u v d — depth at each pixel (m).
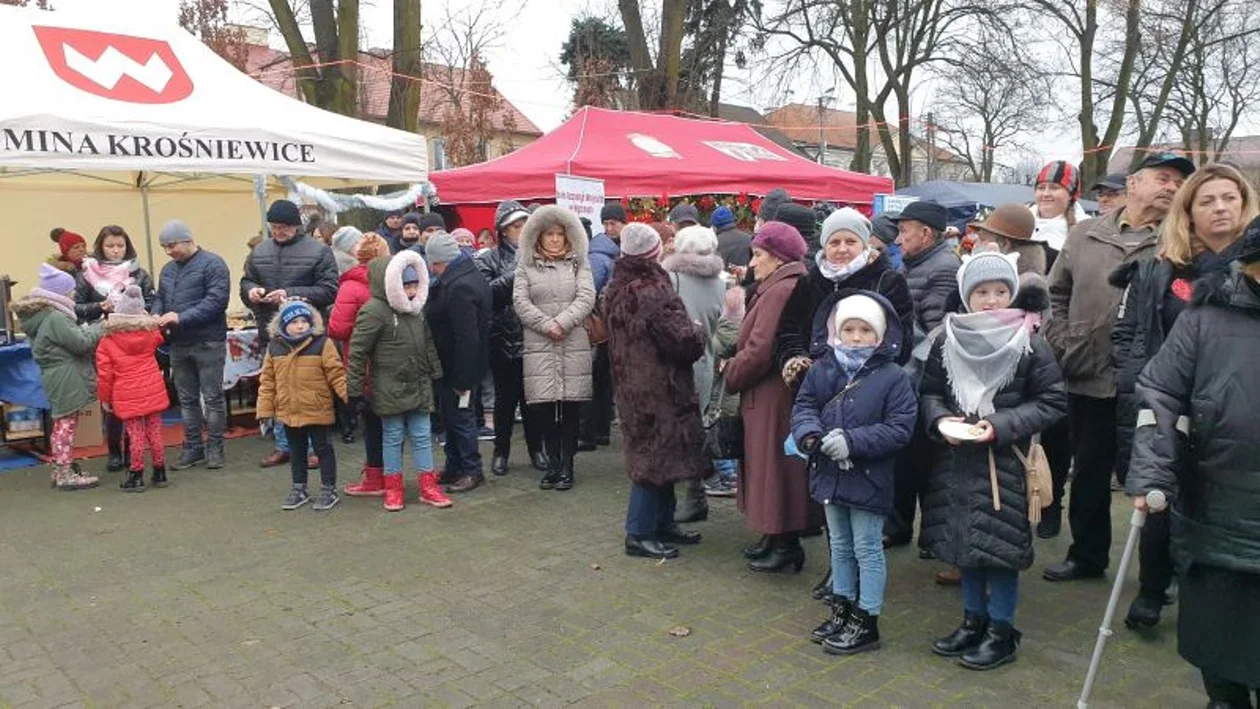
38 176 10.12
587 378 5.96
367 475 6.06
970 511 3.47
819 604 4.24
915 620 4.06
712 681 3.49
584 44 25.11
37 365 6.59
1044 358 3.47
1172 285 3.57
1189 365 2.76
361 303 5.84
